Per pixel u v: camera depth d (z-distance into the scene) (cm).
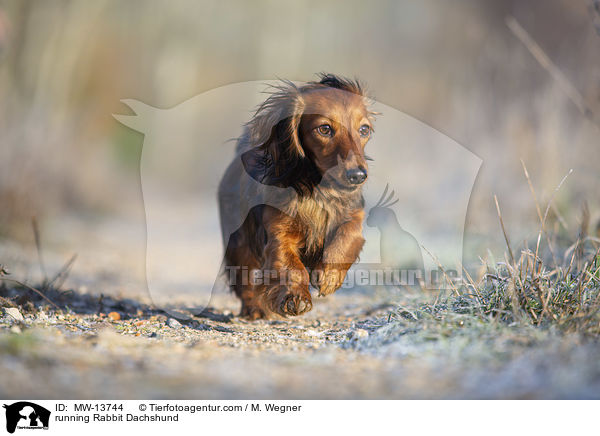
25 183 1181
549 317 467
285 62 2650
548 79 1062
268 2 2722
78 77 1889
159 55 2553
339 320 642
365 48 2411
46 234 1183
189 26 2684
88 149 1831
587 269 537
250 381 372
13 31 1367
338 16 2569
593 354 379
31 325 495
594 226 688
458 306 522
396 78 1827
